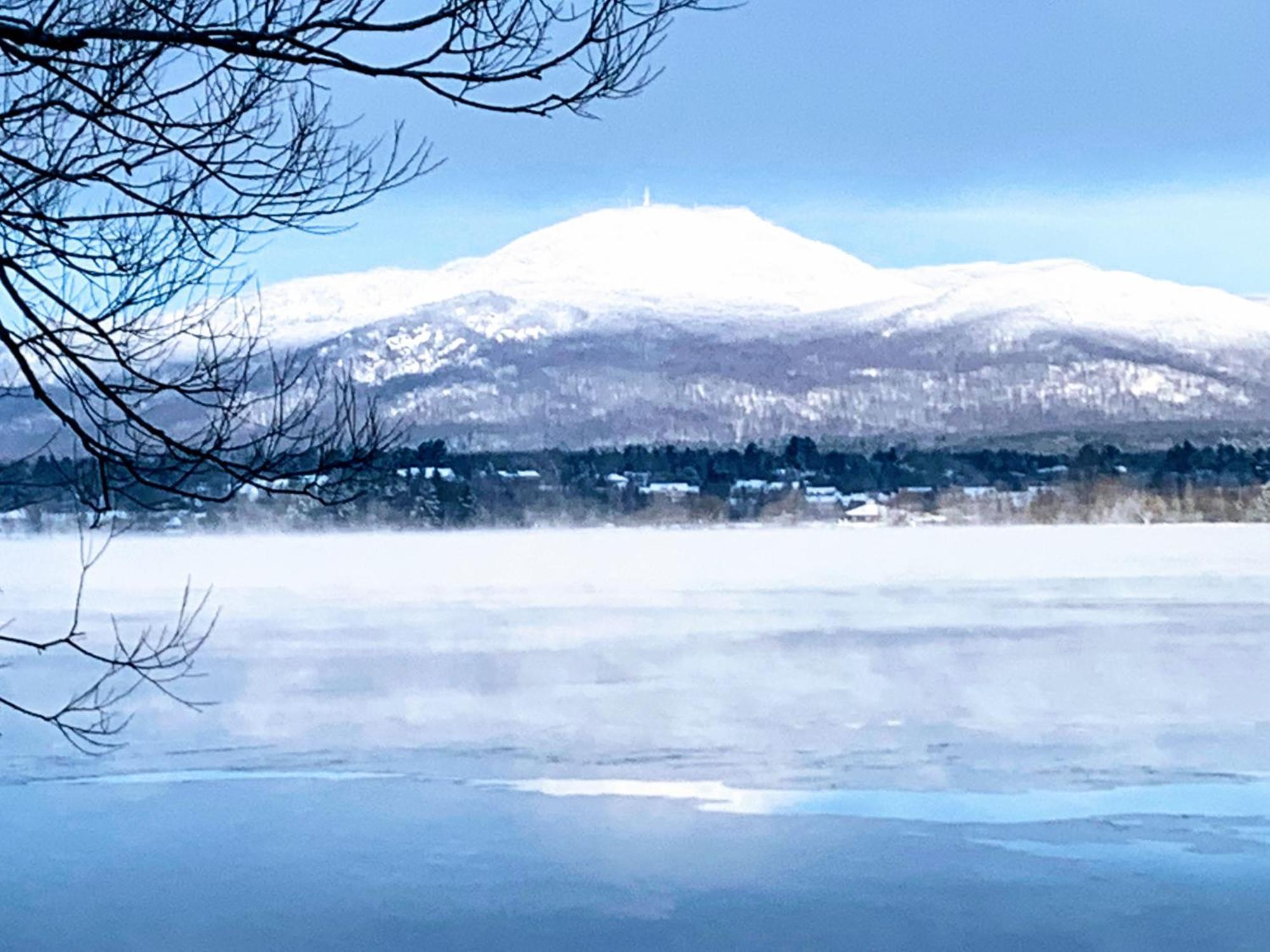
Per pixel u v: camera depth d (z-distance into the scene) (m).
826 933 11.63
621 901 12.64
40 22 3.97
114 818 16.33
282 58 3.96
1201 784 18.08
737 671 31.52
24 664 32.06
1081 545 87.69
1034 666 31.72
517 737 22.75
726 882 13.38
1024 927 11.80
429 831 15.66
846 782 18.62
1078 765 19.69
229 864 14.09
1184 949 11.14
